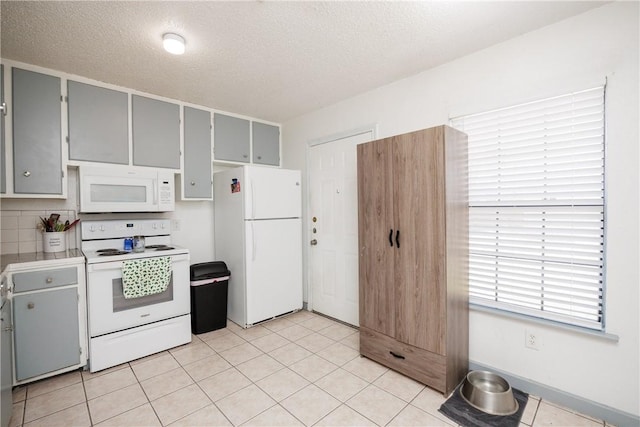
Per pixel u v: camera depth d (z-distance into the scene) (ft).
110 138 8.74
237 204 10.38
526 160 6.62
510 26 6.21
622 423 5.56
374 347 7.85
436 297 6.56
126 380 7.18
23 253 8.11
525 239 6.70
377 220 7.60
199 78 8.49
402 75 8.45
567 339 6.13
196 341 9.28
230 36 6.45
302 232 12.08
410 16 5.84
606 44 5.59
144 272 8.14
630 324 5.50
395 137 7.14
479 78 7.16
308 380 7.15
